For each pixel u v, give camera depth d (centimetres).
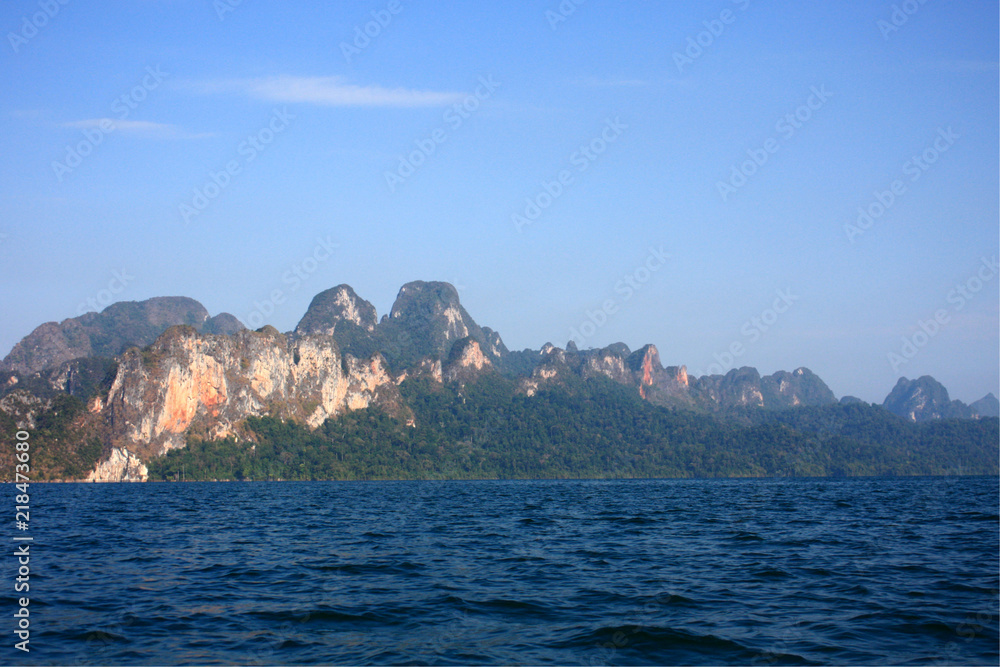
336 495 11981
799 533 4944
